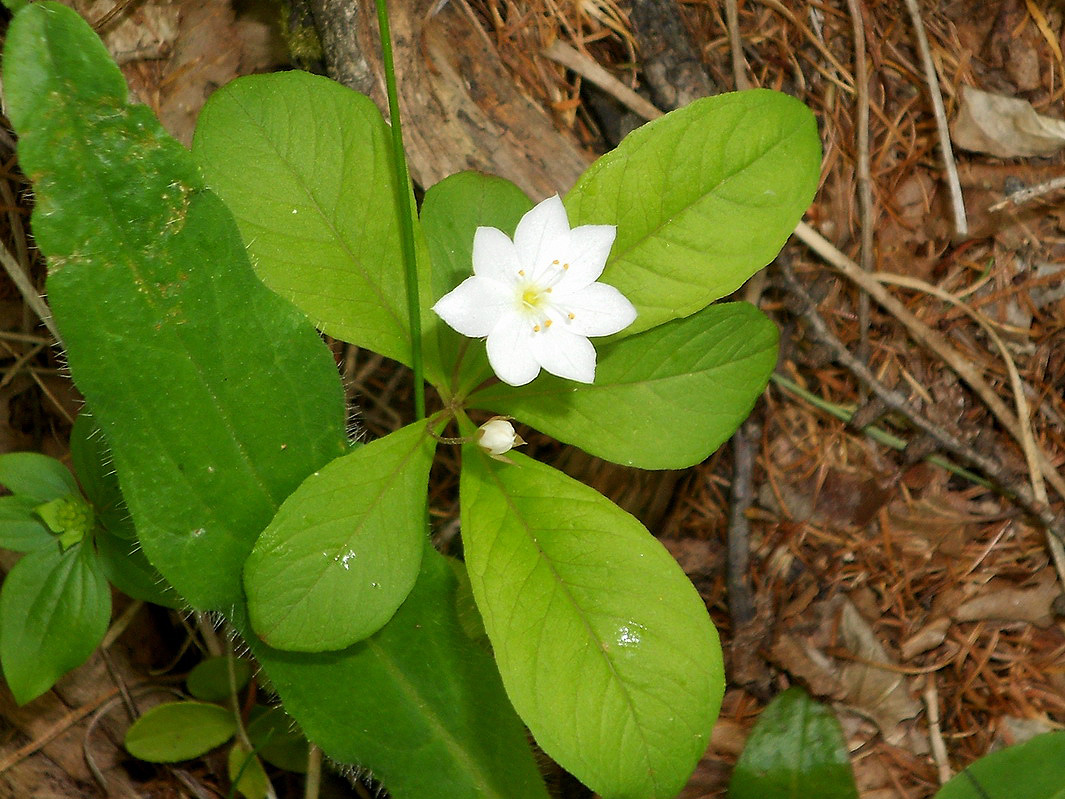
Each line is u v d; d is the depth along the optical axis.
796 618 0.14
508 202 0.12
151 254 0.10
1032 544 0.14
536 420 0.11
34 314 0.14
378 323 0.11
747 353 0.11
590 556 0.10
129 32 0.14
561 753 0.10
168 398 0.11
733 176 0.11
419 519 0.11
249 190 0.11
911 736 0.14
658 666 0.10
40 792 0.13
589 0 0.14
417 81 0.13
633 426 0.11
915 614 0.14
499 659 0.10
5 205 0.14
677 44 0.14
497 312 0.10
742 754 0.12
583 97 0.14
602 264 0.10
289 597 0.10
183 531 0.11
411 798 0.11
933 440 0.14
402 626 0.11
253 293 0.11
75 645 0.12
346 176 0.11
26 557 0.12
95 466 0.12
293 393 0.11
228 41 0.14
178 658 0.14
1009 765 0.12
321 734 0.11
